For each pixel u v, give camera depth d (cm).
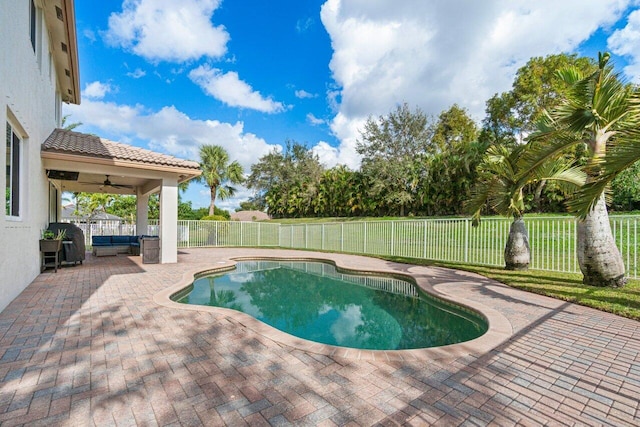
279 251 1738
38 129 795
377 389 297
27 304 566
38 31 808
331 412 260
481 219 1088
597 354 379
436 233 1219
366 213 2741
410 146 2648
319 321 643
